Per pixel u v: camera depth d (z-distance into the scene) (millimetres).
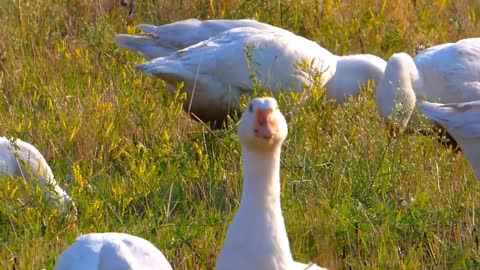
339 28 16844
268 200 7488
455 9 19438
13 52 15016
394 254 9398
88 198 10562
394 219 9969
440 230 9953
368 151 11188
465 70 13508
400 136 11688
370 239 9703
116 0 17125
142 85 13805
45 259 9242
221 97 12914
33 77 14078
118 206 10461
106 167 11625
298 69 12914
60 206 10141
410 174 11039
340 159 11055
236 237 7496
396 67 12984
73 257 7863
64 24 16484
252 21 14023
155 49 14227
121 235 8180
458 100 13422
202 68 12859
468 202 10414
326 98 13641
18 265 9266
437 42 17484
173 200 10836
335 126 12164
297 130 11688
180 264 9266
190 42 14055
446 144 12469
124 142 12320
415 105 13195
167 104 12984
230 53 12891
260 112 7305
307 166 10609
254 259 7453
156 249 8164
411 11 18031
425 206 10398
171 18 16875
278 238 7488
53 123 12367
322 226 9641
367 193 10406
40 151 11938
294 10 16891
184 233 9711
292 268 7562
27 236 9562
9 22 15938
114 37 15078
